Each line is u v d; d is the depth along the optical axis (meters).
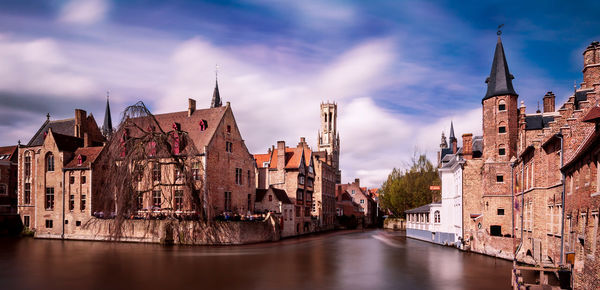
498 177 35.69
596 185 16.27
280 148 63.03
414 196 68.12
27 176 53.56
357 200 102.94
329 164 83.25
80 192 49.12
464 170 39.34
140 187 46.59
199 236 42.00
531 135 32.62
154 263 30.05
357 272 26.83
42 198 51.22
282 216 55.28
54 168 51.16
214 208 46.59
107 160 40.84
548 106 35.66
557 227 23.41
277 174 62.72
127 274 25.81
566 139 21.92
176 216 43.44
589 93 21.75
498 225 35.34
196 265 29.28
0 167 57.56
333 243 47.03
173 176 46.34
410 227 57.94
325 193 76.25
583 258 17.61
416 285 22.84
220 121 49.38
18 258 32.47
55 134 51.91
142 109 39.56
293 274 26.05
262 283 23.38
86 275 25.56
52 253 35.44
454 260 32.16
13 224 53.88
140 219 44.50
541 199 25.81
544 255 25.48
